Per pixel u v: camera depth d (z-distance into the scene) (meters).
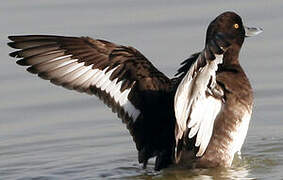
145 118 11.45
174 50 16.53
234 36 12.27
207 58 10.02
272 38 17.11
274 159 12.30
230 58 12.23
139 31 17.50
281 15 18.02
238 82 11.73
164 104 11.35
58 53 11.17
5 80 16.08
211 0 19.23
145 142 11.59
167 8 18.77
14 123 14.52
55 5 19.16
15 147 13.51
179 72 11.45
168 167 11.75
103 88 11.29
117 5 19.08
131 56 11.18
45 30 17.39
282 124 13.97
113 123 14.45
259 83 15.42
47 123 14.48
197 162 11.64
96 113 14.92
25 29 17.50
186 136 11.34
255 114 14.41
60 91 15.80
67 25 17.73
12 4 19.28
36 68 11.03
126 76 11.30
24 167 12.55
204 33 17.23
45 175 12.10
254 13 18.17
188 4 18.95
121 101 11.34
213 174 11.56
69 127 14.29
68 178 11.88
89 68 11.29
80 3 19.28
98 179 11.75
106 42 11.23
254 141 13.31
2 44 17.12
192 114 10.98
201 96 10.95
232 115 11.56
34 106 15.12
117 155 12.97
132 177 11.75
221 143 11.58
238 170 11.73
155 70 11.23
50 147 13.46
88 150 13.25
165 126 11.51
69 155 13.05
